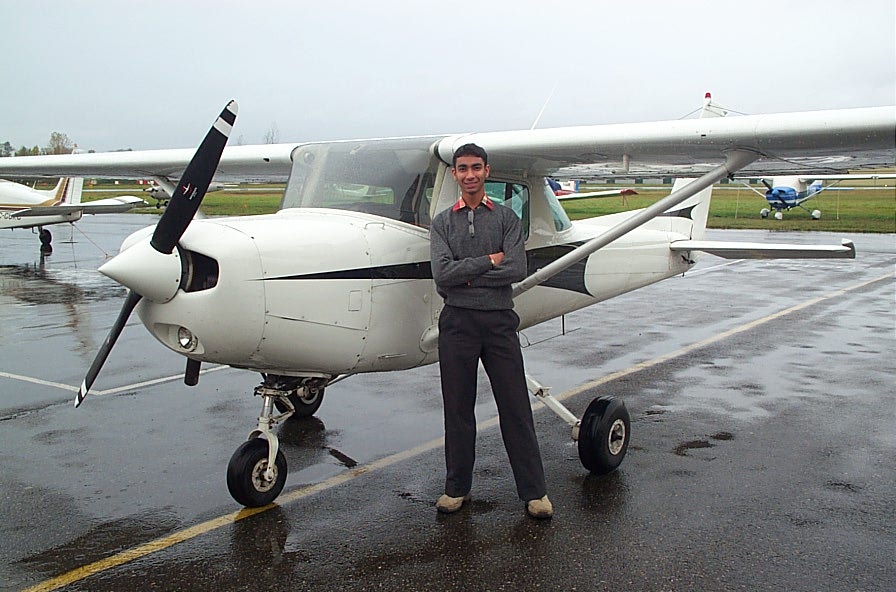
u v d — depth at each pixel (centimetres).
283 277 330
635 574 302
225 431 492
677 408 541
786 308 979
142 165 578
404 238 383
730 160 362
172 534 344
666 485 397
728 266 1480
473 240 341
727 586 292
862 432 483
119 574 307
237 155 485
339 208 393
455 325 348
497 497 383
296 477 412
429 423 507
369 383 610
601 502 375
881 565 309
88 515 364
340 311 351
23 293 1099
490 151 394
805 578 298
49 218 1728
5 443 468
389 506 373
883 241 1864
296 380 384
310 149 438
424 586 295
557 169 453
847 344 754
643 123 364
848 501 374
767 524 348
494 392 358
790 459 435
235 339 325
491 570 306
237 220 356
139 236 348
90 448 459
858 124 308
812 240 1822
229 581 301
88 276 1291
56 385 605
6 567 314
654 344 764
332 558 319
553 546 327
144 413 531
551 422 512
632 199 3919
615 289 563
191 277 322
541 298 492
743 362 682
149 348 743
